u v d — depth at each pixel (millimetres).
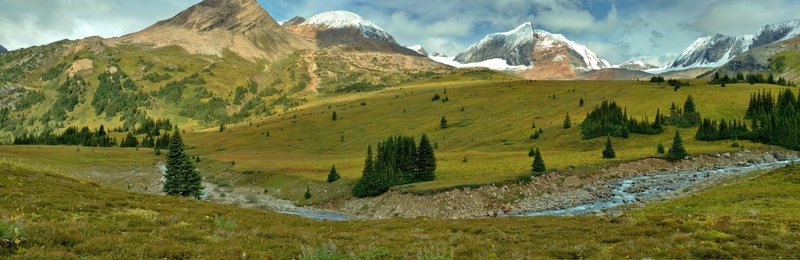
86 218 25234
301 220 39594
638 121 147750
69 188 36906
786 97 146000
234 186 112438
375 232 31047
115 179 120438
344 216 74812
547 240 26344
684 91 183750
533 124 155000
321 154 171875
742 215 35531
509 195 74125
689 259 20750
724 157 105625
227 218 32250
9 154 135500
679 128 136375
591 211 62125
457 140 162250
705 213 40125
